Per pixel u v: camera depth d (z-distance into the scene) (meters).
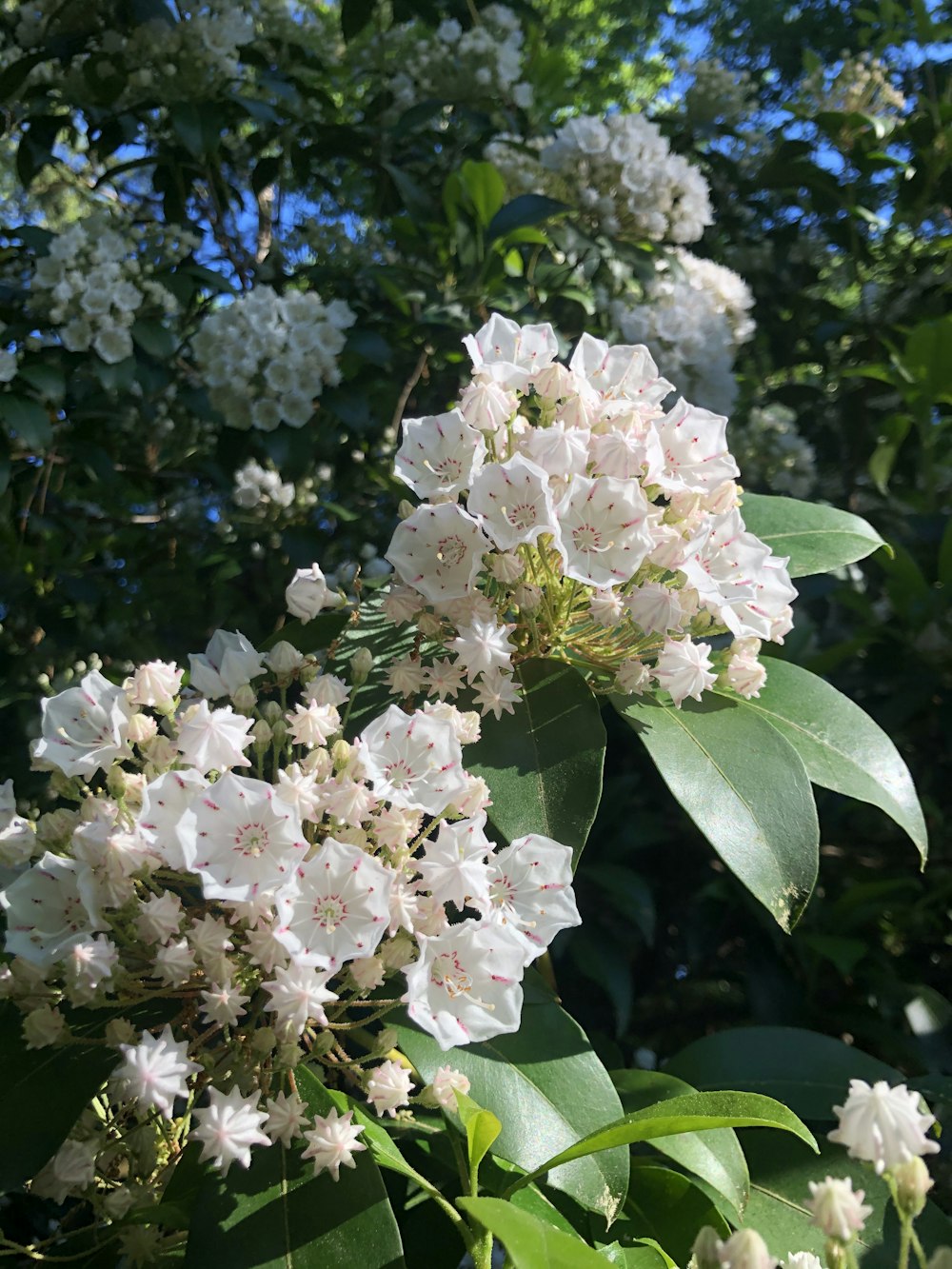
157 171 5.02
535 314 4.18
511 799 2.01
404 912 1.69
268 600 4.54
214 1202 1.64
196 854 1.62
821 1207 1.32
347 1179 1.66
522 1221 1.46
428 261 4.71
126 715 1.89
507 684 2.12
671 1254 2.01
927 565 4.05
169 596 5.20
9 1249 1.88
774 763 2.07
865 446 5.00
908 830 2.15
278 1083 1.77
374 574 4.32
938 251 5.41
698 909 3.65
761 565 2.18
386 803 1.80
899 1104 1.36
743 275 5.47
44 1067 1.80
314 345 3.91
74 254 4.07
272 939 1.64
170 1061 1.61
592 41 9.38
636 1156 2.21
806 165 5.21
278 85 4.64
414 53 5.52
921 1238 2.11
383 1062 2.00
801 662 3.66
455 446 2.15
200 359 3.93
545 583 2.17
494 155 4.44
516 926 1.83
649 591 2.07
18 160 5.05
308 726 1.92
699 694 2.11
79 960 1.64
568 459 2.05
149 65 4.62
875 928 3.81
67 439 4.55
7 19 5.11
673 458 2.22
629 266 4.15
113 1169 1.92
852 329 5.11
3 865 1.86
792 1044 2.47
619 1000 3.37
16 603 4.86
